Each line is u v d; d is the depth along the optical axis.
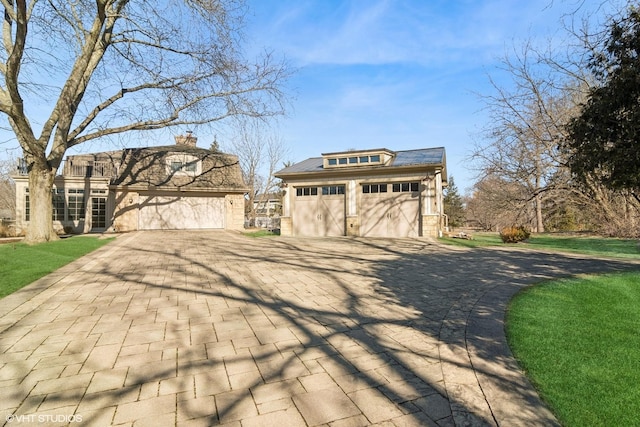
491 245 13.15
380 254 10.34
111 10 12.12
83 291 5.42
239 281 6.29
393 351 3.21
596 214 17.56
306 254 10.29
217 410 2.24
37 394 2.42
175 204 20.97
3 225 16.30
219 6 12.16
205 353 3.14
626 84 5.24
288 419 2.15
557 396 2.34
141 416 2.17
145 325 3.87
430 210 15.17
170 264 8.15
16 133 11.66
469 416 2.18
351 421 2.14
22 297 5.02
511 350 3.13
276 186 38.44
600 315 4.04
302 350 3.22
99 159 21.19
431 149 18.67
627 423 2.02
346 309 4.56
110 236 15.35
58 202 18.42
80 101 12.68
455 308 4.56
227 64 14.20
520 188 20.09
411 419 2.16
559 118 16.41
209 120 15.48
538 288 5.47
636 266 7.74
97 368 2.82
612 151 5.47
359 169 16.09
